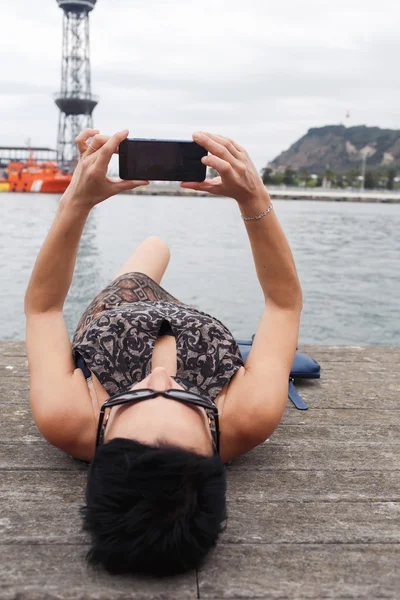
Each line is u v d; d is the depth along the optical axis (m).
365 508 1.54
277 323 1.71
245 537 1.39
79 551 1.32
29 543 1.35
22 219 20.56
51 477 1.66
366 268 10.73
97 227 17.91
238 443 1.60
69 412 1.54
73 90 71.12
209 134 1.47
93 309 1.99
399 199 70.56
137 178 1.49
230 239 15.33
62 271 1.66
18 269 9.42
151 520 1.12
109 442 1.18
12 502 1.53
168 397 1.29
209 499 1.16
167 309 1.75
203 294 7.82
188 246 13.40
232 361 1.62
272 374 1.62
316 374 2.50
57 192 54.06
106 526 1.14
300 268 10.53
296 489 1.63
